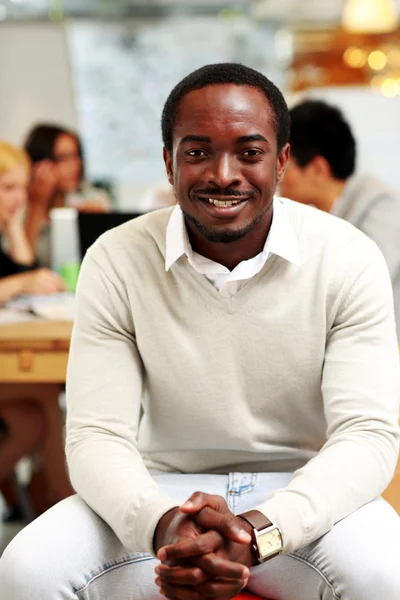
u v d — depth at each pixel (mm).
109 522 1782
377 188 3264
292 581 1808
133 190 9117
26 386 3508
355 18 6957
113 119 9055
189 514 1657
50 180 5180
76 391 1957
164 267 1977
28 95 8016
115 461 1847
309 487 1753
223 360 1947
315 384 1977
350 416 1863
